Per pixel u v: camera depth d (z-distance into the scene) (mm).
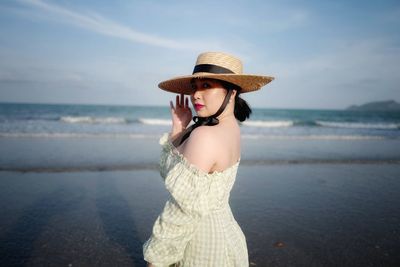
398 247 4008
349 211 5379
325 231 4465
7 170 7336
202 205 1225
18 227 4258
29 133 15383
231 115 1585
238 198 5922
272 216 5016
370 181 7668
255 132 21719
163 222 1275
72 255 3566
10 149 10227
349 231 4492
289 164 9367
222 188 1340
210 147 1289
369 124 33625
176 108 1891
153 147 11742
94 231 4230
